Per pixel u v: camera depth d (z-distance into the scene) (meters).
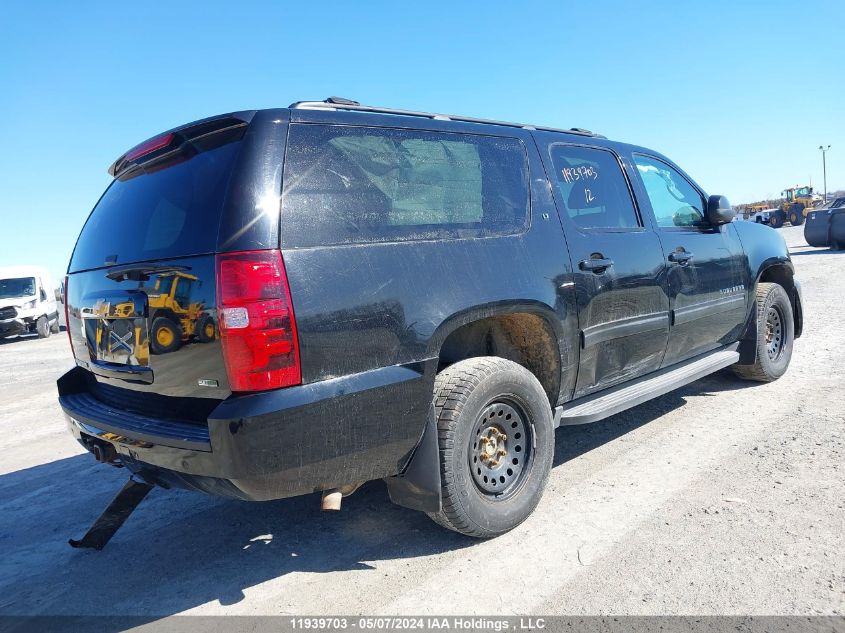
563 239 3.33
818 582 2.39
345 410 2.34
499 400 2.92
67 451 5.18
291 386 2.24
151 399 2.61
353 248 2.46
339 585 2.64
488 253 2.93
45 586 2.85
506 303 2.90
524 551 2.79
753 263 4.99
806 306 9.45
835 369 5.66
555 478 3.62
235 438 2.13
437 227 2.80
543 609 2.35
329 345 2.31
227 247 2.21
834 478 3.31
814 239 18.69
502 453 2.98
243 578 2.78
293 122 2.49
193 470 2.28
